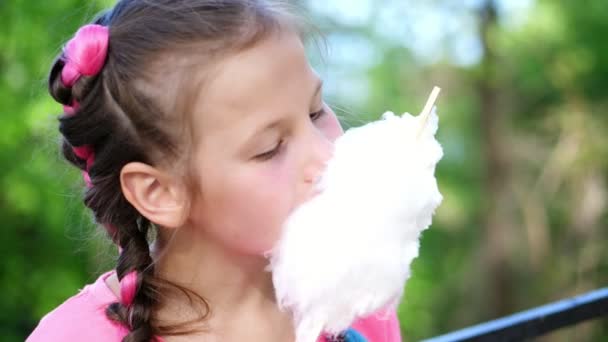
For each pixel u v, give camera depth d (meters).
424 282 12.91
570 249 14.01
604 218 13.90
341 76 13.50
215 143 1.39
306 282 1.35
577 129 14.02
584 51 13.73
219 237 1.45
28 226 7.74
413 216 1.38
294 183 1.40
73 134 1.51
